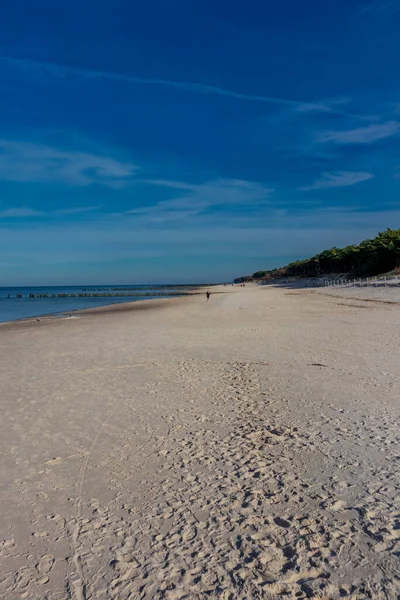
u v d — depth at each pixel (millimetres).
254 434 5578
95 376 9602
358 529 3385
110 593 2826
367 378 8438
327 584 2811
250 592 2773
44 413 6895
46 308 52312
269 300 43156
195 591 2807
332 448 5004
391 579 2828
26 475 4641
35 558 3221
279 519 3576
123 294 111625
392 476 4227
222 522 3572
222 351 12430
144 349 13430
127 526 3586
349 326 17781
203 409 6801
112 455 5102
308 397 7254
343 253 93188
